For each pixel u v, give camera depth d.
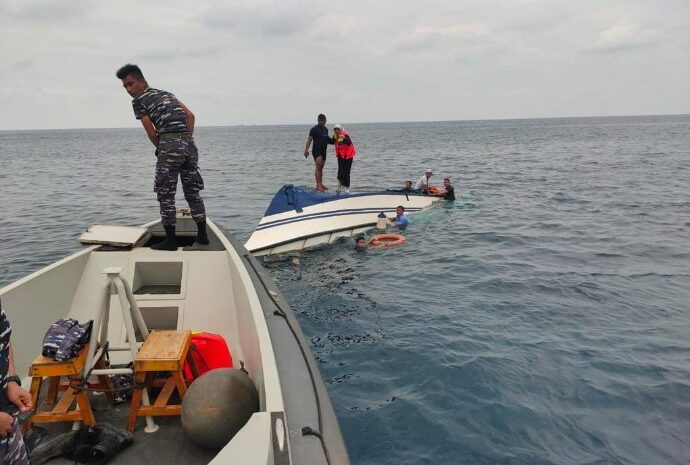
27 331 4.30
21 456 2.30
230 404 3.18
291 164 43.84
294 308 8.55
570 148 57.09
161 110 5.31
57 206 20.58
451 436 5.00
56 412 3.35
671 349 6.75
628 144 62.94
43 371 3.23
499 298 8.80
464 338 7.15
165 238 6.16
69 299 5.00
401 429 5.12
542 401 5.57
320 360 6.64
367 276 10.31
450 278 10.04
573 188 23.23
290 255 12.02
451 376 6.09
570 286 9.37
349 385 6.00
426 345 6.95
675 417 5.27
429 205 16.23
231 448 2.36
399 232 14.13
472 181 26.47
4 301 4.07
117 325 4.81
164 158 5.36
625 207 18.03
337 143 13.57
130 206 20.61
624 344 6.91
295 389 3.70
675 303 8.45
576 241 12.97
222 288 5.36
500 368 6.25
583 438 4.95
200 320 5.07
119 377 3.89
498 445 4.86
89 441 3.26
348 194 13.80
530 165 35.78
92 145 106.69
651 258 11.25
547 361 6.44
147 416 3.47
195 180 5.74
